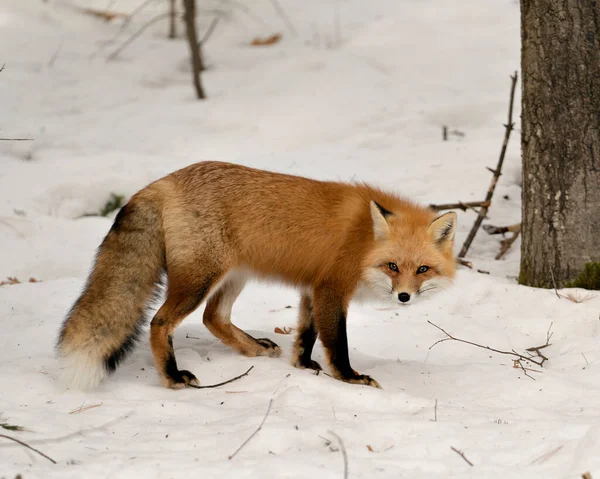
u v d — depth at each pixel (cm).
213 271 938
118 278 912
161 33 2986
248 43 2911
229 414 814
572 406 851
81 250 1501
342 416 788
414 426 748
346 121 2181
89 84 2470
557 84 1219
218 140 2114
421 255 929
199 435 733
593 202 1223
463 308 1246
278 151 2038
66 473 634
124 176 1816
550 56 1220
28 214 1634
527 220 1303
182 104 2345
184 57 2720
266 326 1183
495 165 1830
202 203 944
